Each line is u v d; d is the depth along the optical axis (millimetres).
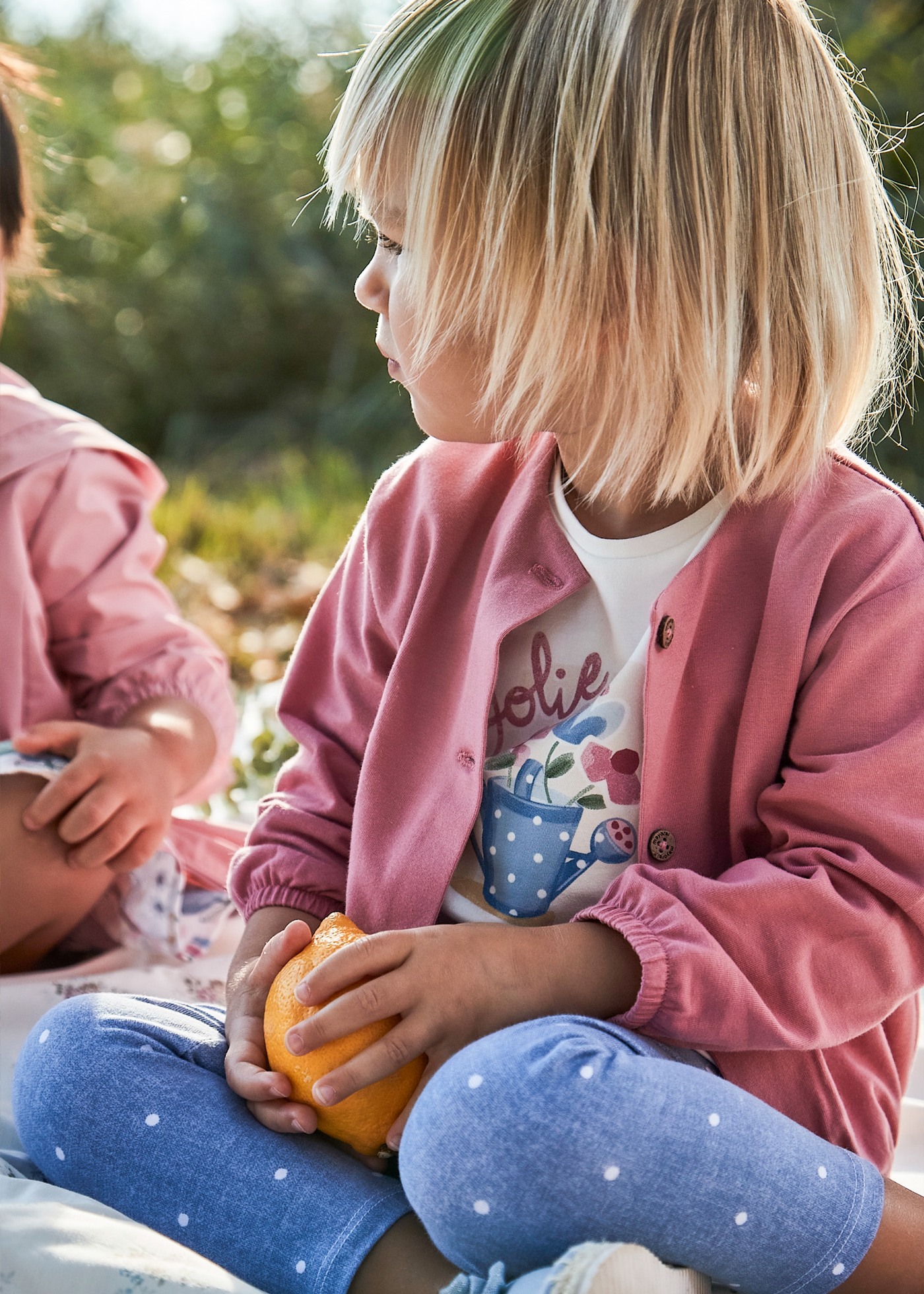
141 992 1444
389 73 1058
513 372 1052
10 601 1536
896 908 1002
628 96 1012
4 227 1648
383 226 1086
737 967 972
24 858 1395
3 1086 1238
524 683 1135
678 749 1074
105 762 1417
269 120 5766
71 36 6203
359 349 5602
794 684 1045
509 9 1050
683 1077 866
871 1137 1063
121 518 1657
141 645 1619
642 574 1102
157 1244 905
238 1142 969
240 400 5762
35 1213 917
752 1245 867
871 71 3836
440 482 1245
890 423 3795
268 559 4004
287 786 1287
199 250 5703
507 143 1021
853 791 1010
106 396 5625
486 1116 838
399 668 1191
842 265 1062
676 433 1038
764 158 1026
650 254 1010
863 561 1050
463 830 1097
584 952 982
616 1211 832
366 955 949
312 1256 920
